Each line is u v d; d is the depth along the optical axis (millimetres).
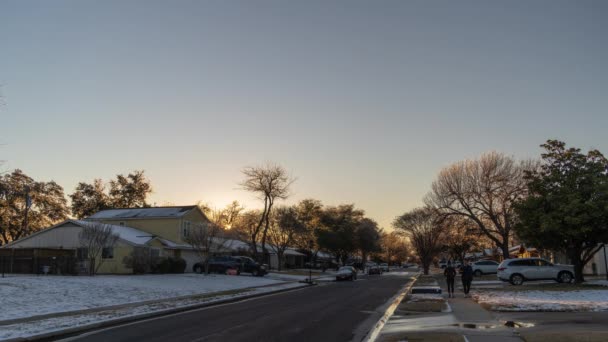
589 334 11898
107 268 43062
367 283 43812
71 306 20078
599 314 16344
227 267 48062
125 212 54312
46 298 21547
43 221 67875
